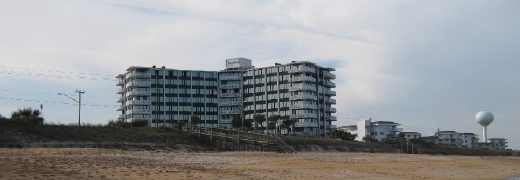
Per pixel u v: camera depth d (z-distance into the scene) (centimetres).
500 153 16650
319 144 10725
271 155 6406
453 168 5781
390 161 6612
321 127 16250
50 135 7412
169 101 16200
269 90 16475
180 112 16275
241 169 4141
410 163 6300
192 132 9231
